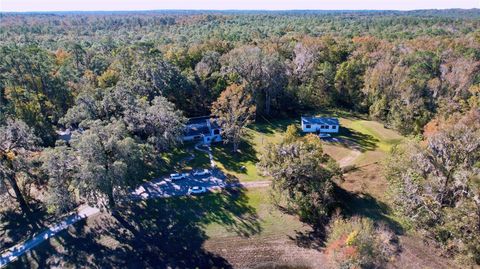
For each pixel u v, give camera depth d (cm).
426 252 3375
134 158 3956
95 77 7350
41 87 6625
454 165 3662
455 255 3250
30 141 4141
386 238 3494
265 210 4259
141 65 6806
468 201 3183
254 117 7062
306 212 3931
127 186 4131
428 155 3897
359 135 6406
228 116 5684
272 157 4162
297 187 4009
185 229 3966
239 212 4234
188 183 4794
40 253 3616
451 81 6538
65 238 3800
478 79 6556
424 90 6494
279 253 3644
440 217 3403
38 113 5891
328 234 3656
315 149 4194
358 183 4622
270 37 11556
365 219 3634
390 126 6688
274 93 7450
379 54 8656
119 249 3681
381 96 7131
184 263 3544
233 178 4941
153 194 4531
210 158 5547
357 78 7912
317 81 8150
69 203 3781
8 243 3753
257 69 7088
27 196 4294
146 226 3994
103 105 5156
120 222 4041
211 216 4166
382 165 4659
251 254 3647
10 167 3878
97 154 3697
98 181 3584
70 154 3738
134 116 4906
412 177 3712
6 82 6269
